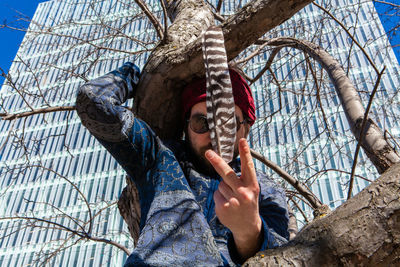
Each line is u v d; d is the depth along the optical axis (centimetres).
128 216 242
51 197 1717
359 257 83
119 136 168
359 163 391
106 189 1739
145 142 174
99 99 170
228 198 103
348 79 257
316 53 292
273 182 187
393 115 325
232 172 103
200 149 177
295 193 333
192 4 289
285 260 88
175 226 140
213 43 125
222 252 144
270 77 424
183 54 201
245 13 188
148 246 132
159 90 209
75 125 1925
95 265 1345
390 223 84
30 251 1227
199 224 143
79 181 1770
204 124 176
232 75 187
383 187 90
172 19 312
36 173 1808
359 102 236
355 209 89
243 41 192
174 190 157
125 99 200
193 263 128
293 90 414
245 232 105
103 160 1850
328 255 85
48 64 359
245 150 100
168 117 217
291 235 308
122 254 1352
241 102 181
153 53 224
